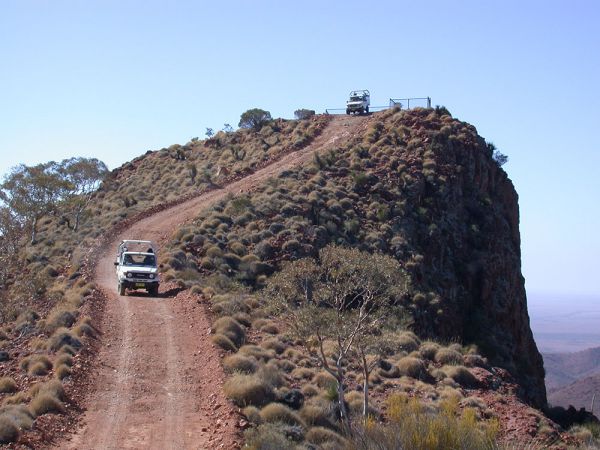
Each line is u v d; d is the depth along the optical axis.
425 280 44.19
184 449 16.05
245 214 47.56
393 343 25.75
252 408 18.53
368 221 48.50
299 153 65.88
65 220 60.06
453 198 53.81
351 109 78.31
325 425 19.20
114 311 30.03
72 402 18.86
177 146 82.31
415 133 61.91
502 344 45.19
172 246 43.56
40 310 33.50
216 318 29.14
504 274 51.66
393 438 11.68
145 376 21.88
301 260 23.64
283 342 28.66
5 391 19.86
